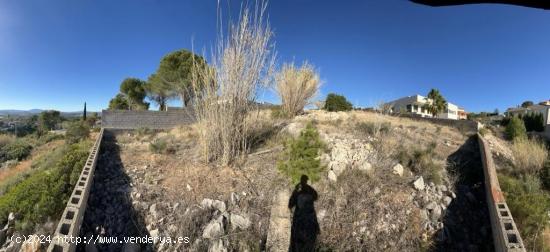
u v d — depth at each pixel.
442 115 40.09
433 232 4.43
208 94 6.10
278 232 4.02
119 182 5.54
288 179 5.14
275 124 8.51
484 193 5.54
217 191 5.14
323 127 8.48
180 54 18.92
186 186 5.29
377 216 4.57
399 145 7.03
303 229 4.39
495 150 9.38
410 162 6.12
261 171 5.74
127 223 4.45
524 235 4.31
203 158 6.42
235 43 5.99
